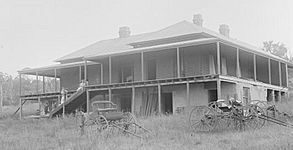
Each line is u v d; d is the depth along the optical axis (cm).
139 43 3484
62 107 3159
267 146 1187
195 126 1833
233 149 1202
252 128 1741
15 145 1499
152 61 3309
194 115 1952
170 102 3162
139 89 3170
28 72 3859
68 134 1845
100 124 1766
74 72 3938
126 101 3303
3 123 2789
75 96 3123
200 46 2877
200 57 3070
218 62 2578
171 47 2777
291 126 1697
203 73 3050
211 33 3497
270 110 2048
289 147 1137
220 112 1777
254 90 3050
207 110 1831
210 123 1783
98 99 3362
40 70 3794
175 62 3147
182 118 2030
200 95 2911
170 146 1337
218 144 1334
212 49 3011
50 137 1797
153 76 3288
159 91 2788
